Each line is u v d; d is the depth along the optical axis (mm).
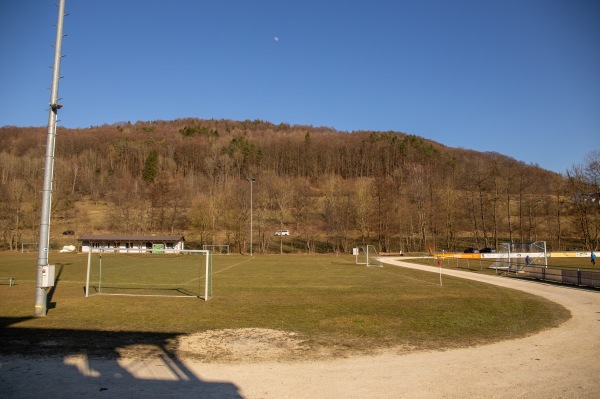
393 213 74188
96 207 94562
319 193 100438
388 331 10812
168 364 7582
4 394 5891
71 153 119562
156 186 80312
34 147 113438
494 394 6105
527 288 21438
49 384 6363
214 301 16500
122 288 20922
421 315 13281
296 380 6738
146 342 9336
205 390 6191
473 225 70500
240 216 73000
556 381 6738
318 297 17844
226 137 144750
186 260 50281
